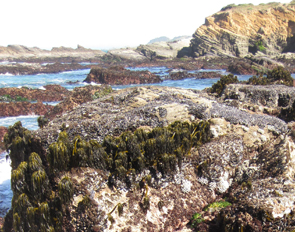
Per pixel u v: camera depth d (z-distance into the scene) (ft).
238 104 46.14
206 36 288.10
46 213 20.35
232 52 277.03
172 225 22.90
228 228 20.36
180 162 25.59
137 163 23.99
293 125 40.57
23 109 78.33
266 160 28.37
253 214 20.24
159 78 148.46
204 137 29.94
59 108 73.31
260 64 198.08
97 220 19.93
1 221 27.86
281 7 282.77
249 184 24.20
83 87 96.78
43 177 21.49
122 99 42.24
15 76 178.09
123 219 21.04
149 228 21.63
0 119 73.20
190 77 164.14
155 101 38.58
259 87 58.23
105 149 24.99
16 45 347.97
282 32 274.98
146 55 317.01
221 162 27.66
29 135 27.20
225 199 25.52
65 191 20.20
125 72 155.84
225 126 33.35
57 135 27.12
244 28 282.77
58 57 337.11
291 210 20.24
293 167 26.66
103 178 22.33
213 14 311.06
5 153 48.29
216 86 72.38
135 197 22.47
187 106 35.65
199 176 26.73
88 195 20.80
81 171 22.04
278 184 23.67
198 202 24.95
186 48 318.45
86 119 33.50
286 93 54.95
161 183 24.38
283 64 204.64
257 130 33.78
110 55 314.35
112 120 31.37
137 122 31.99
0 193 34.81
